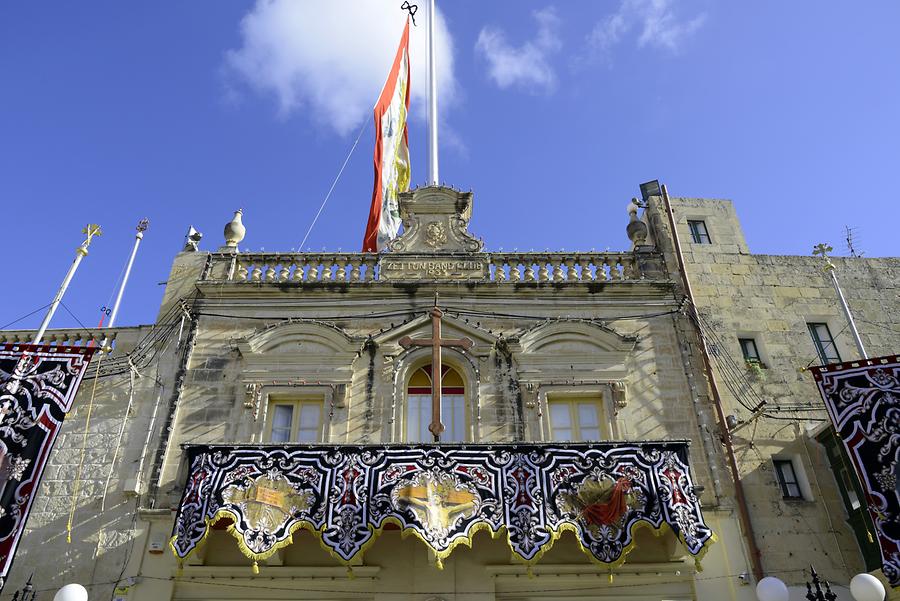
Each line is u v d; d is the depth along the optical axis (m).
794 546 16.47
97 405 17.95
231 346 18.69
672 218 21.31
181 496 16.33
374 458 15.36
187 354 18.55
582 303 19.53
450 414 17.98
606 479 15.17
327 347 18.61
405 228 21.23
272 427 17.75
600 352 18.56
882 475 15.06
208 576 15.67
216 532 16.08
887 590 15.54
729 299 20.20
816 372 16.38
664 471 15.30
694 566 15.76
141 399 18.02
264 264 20.44
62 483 16.86
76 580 15.69
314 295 19.55
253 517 14.63
